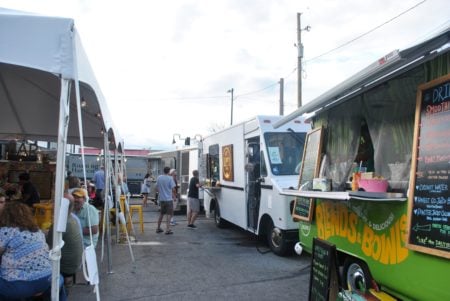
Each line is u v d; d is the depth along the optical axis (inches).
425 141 133.7
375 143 175.6
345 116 204.5
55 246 140.6
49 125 329.1
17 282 150.8
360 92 182.2
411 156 149.5
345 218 183.9
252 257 324.8
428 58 132.9
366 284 167.2
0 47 130.6
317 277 184.2
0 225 156.9
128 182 1005.2
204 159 521.0
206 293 234.7
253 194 362.6
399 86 157.6
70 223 201.3
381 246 154.3
